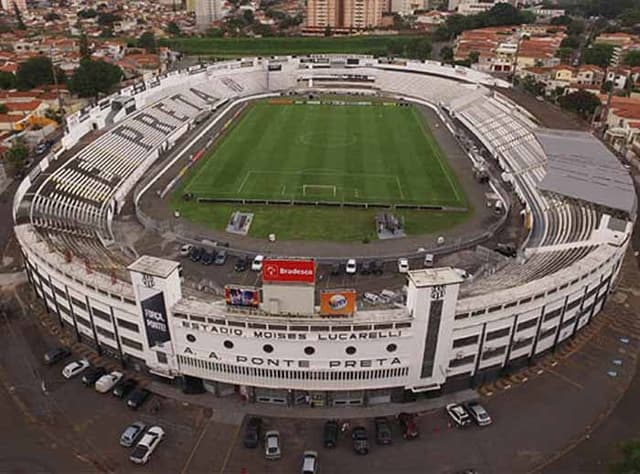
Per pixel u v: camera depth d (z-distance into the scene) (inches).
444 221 4197.8
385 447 2303.2
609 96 6673.2
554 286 2586.1
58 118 6653.5
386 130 6653.5
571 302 2758.4
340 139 6245.1
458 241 3843.5
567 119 5777.6
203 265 3558.1
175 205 4439.0
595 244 3127.5
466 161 5551.2
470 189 4822.8
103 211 4212.6
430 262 3592.5
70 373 2657.5
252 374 2440.9
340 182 4953.3
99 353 2819.9
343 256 3656.5
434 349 2411.4
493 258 3622.0
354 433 2331.4
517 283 2787.9
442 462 2236.7
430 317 2316.7
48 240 3250.5
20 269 3602.4
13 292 3341.5
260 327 2308.1
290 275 2262.6
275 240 3865.7
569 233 3560.5
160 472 2186.3
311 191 4734.3
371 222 4170.8
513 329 2561.5
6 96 7027.6
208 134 6392.7
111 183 4630.9
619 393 2600.9
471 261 3627.0
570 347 2906.0
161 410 2485.2
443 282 2251.5
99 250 3452.3
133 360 2689.5
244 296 2333.9
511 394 2596.0
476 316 2418.8
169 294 2341.3
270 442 2268.7
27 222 3464.6
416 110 7691.9
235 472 2191.2
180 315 2372.0
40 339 2933.1
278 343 2330.2
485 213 4340.6
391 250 3740.2
